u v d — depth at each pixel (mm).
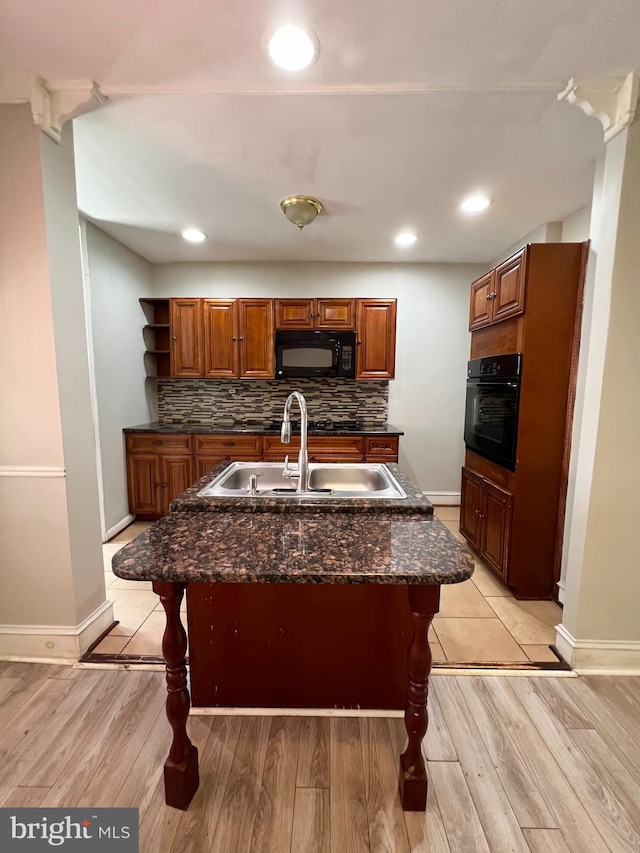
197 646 1475
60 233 1624
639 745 1355
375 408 3867
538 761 1294
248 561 991
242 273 3689
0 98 1479
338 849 1042
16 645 1752
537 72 1402
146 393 3658
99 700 1521
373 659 1472
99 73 1416
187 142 1812
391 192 2289
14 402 1634
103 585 1934
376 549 1072
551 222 2695
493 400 2486
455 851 1041
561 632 1799
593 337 1646
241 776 1232
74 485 1726
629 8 1142
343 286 3711
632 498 1639
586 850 1049
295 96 1509
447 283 3729
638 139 1463
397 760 1293
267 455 3354
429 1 1125
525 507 2242
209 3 1131
